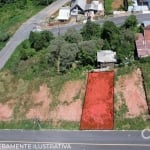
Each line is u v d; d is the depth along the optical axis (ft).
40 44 373.81
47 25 430.61
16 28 442.09
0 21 477.77
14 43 410.31
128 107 263.29
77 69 315.37
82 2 440.04
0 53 395.96
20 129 264.52
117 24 394.73
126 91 276.00
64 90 288.30
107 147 234.99
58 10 462.60
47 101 283.18
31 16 463.42
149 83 275.80
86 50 319.27
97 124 255.29
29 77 315.17
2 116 280.51
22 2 501.97
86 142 241.55
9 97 297.74
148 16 395.96
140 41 328.70
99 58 316.60
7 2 515.09
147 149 229.04
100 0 455.63
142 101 265.34
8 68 357.82
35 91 295.48
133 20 373.40
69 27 414.82
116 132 246.47
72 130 255.29
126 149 231.09
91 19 415.85
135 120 253.24
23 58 364.38
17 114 278.67
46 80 303.27
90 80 293.23
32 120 270.26
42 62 338.95
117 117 257.75
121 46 323.16
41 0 489.67
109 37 346.13
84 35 364.38
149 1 413.18
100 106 268.82
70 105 275.18
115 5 437.17
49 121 266.98
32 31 405.80
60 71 316.60
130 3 419.13
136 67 294.87
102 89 282.36
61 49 325.62
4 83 318.24
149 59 299.38
